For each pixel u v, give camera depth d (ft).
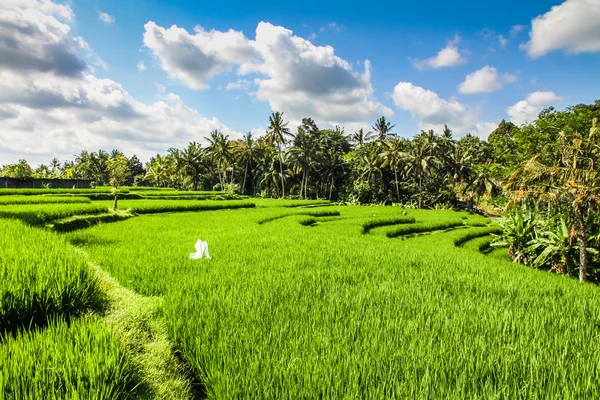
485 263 35.06
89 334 11.89
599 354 13.32
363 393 10.20
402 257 33.60
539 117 89.04
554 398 10.21
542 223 51.55
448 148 189.26
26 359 10.17
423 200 178.19
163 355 13.30
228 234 45.27
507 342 14.39
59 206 56.80
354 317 16.10
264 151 211.61
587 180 38.47
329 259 31.24
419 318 16.37
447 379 11.13
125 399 10.07
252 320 15.39
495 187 163.22
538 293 23.54
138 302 17.29
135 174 338.95
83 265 17.58
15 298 13.66
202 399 11.82
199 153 217.77
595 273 45.32
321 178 209.05
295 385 10.36
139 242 36.68
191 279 21.81
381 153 180.65
